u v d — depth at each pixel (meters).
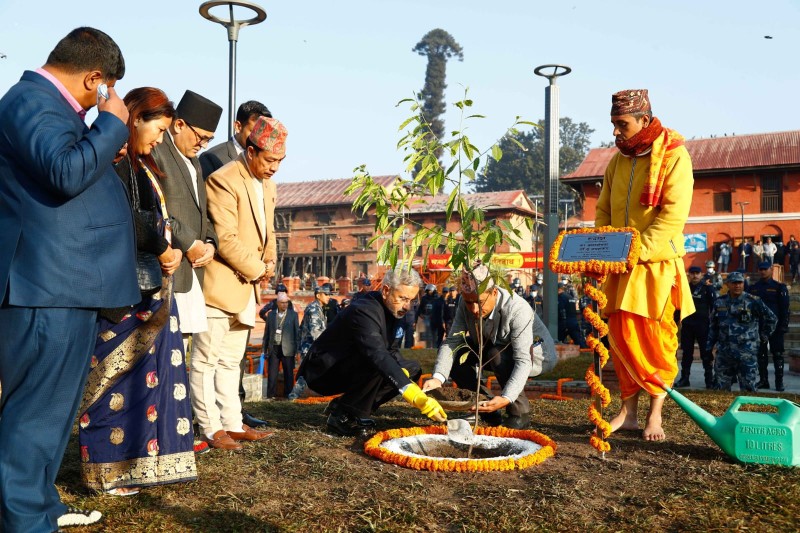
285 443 4.59
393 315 4.91
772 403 4.15
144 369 3.50
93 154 2.65
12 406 2.71
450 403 4.82
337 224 61.06
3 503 2.64
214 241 4.45
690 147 43.16
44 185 2.65
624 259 4.22
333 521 3.12
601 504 3.36
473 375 5.61
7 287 2.63
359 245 60.09
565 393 8.05
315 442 4.67
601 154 44.16
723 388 11.15
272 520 3.12
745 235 40.12
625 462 4.14
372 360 4.64
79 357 2.81
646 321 4.71
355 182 4.30
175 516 3.16
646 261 4.64
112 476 3.45
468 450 4.55
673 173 4.68
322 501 3.39
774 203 39.81
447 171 4.20
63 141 2.62
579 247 4.39
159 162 4.11
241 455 4.25
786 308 12.43
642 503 3.35
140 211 3.41
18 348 2.69
